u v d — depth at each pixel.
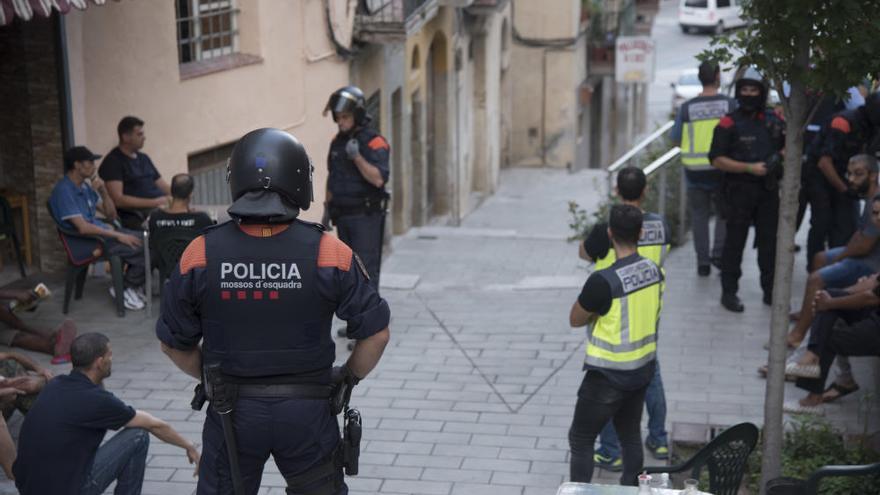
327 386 8.66
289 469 8.73
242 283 8.33
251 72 28.34
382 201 21.55
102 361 12.84
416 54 40.88
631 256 14.41
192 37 27.17
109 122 24.86
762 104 22.03
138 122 23.27
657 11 86.88
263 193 8.32
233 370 8.45
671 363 20.67
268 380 8.48
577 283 25.97
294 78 29.77
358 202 21.34
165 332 8.56
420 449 17.33
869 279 18.03
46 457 12.48
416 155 41.94
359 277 8.55
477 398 19.30
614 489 10.97
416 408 18.84
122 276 22.31
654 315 14.52
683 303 23.84
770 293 23.38
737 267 23.22
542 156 67.94
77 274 23.05
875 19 13.26
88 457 12.68
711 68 24.58
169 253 21.58
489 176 58.16
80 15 23.86
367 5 33.12
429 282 27.78
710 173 24.95
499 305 24.41
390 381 19.98
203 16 27.33
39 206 24.72
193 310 8.48
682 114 24.98
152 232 21.55
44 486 12.52
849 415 18.16
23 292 20.27
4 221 23.88
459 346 21.78
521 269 29.53
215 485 8.70
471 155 54.09
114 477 13.62
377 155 21.22
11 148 24.77
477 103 55.88
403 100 37.47
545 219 52.72
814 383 18.30
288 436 8.53
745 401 19.05
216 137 27.50
